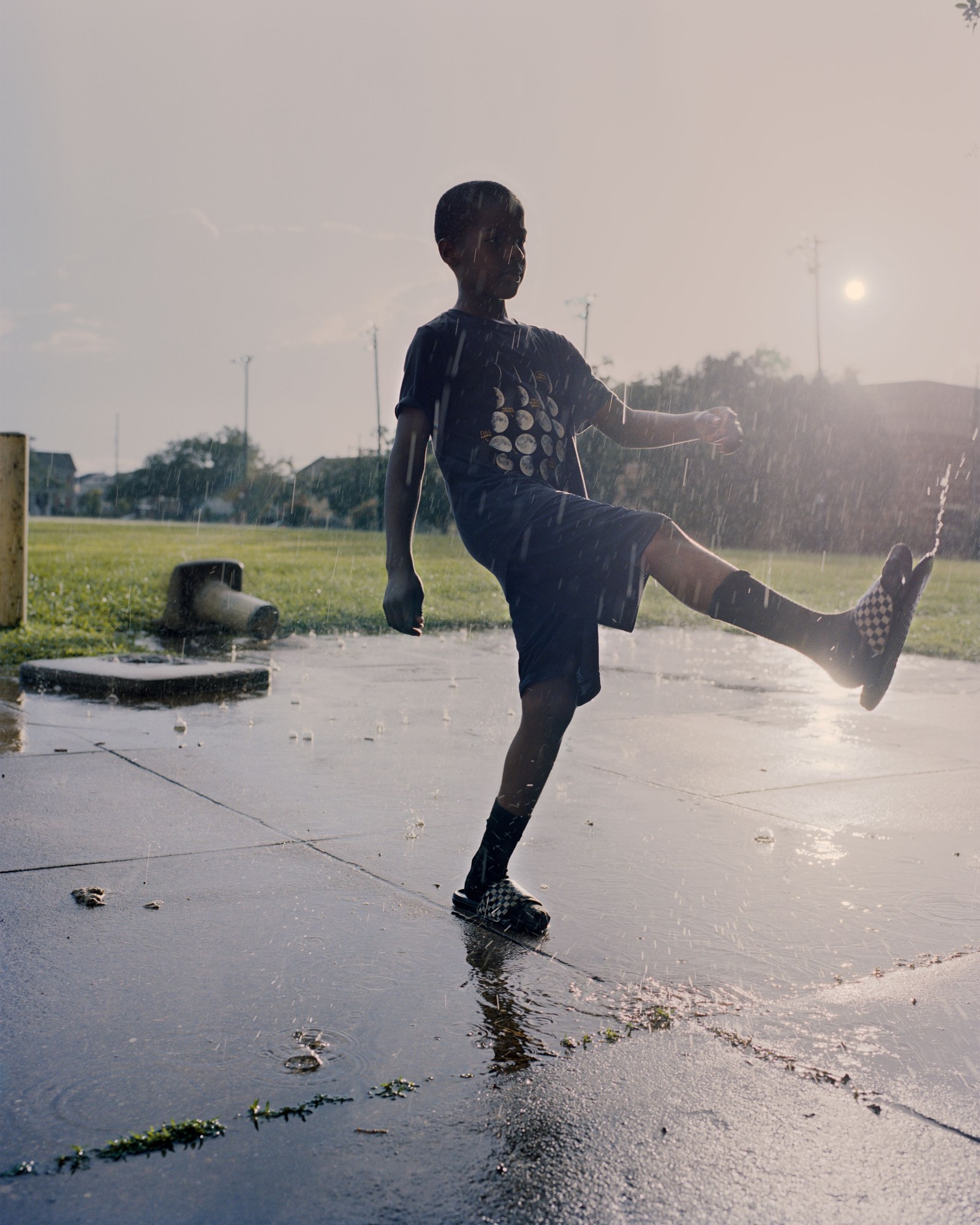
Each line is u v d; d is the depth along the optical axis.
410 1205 1.39
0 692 5.52
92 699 5.36
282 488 50.50
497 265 2.52
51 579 11.93
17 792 3.53
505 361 2.50
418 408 2.46
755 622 2.12
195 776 3.81
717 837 3.22
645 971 2.20
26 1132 1.54
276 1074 1.73
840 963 2.26
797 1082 1.74
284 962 2.20
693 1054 1.83
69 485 73.31
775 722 5.20
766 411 33.28
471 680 6.36
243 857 2.91
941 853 3.09
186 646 7.83
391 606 2.40
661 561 2.19
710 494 32.41
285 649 7.77
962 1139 1.58
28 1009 1.95
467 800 3.57
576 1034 1.91
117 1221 1.35
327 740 4.50
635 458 31.58
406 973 2.16
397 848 3.01
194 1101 1.63
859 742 4.73
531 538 2.33
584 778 3.97
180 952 2.24
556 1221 1.37
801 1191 1.44
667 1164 1.50
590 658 2.50
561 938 2.38
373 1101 1.65
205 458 62.66
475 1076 1.74
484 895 2.50
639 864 2.94
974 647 8.77
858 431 33.97
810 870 2.90
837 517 33.84
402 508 2.46
